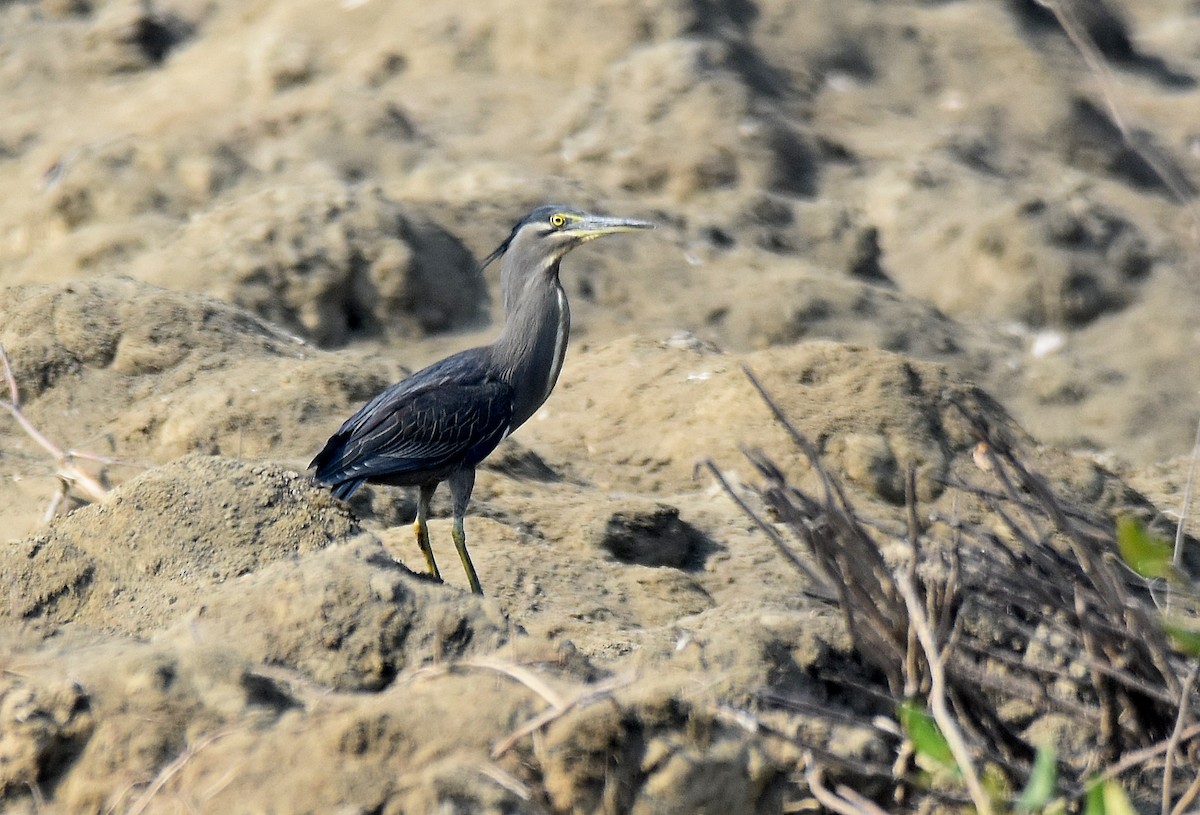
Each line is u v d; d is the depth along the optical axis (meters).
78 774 6.14
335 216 18.89
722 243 21.34
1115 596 6.59
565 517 12.34
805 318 19.84
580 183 21.91
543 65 24.62
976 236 22.09
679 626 9.62
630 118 23.39
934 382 15.08
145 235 20.17
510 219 20.45
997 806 5.97
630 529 12.20
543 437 15.41
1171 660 6.74
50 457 12.93
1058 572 7.05
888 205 23.12
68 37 27.95
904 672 6.60
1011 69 26.25
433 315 18.77
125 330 14.26
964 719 6.62
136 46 27.38
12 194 23.17
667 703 6.07
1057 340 21.23
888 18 26.66
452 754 5.83
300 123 22.97
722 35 24.80
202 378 13.95
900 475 14.06
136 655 6.43
